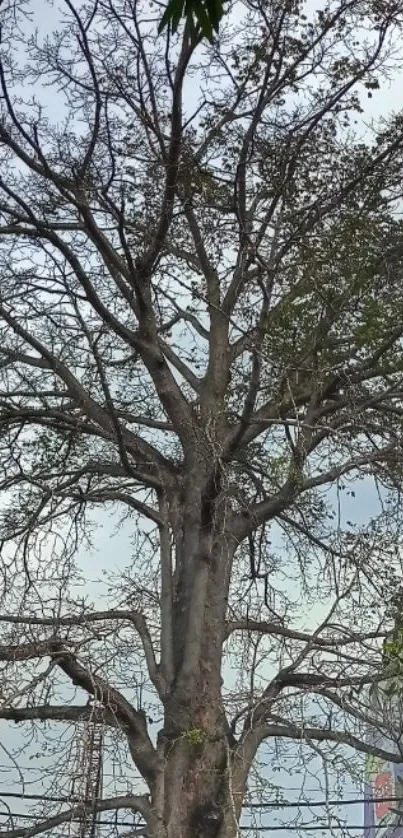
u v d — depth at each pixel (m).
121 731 12.87
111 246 15.49
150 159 14.97
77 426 15.89
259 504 15.23
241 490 15.42
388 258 14.64
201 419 15.48
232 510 15.53
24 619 13.34
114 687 13.47
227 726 13.75
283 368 13.95
